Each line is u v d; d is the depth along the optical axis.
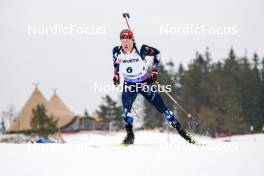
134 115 13.39
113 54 13.45
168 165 7.21
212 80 92.31
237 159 7.66
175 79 107.81
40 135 75.12
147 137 48.66
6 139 46.38
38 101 83.38
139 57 13.23
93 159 7.94
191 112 92.81
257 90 97.12
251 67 109.81
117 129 89.88
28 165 7.38
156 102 13.39
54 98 88.69
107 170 6.90
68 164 7.44
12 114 95.50
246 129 84.94
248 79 98.31
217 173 6.52
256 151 8.65
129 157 8.14
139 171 6.79
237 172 6.54
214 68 106.12
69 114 83.88
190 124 13.47
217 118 85.12
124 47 13.19
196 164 7.25
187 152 8.69
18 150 9.16
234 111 85.75
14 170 6.98
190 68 98.38
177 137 48.41
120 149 9.34
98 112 96.62
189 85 95.44
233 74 102.12
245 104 95.38
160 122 93.06
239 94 95.94
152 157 8.09
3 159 8.03
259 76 107.50
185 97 95.38
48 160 7.85
